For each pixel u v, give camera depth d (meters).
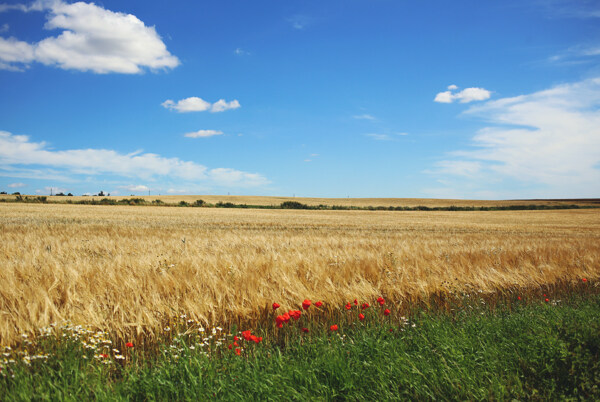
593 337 4.52
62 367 3.46
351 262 8.52
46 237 16.00
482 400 3.36
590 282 9.22
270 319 5.59
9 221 27.64
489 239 22.55
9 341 3.78
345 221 41.84
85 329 4.12
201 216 43.25
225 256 8.73
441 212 73.81
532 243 18.73
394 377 3.62
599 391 3.58
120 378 3.76
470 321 5.42
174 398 3.27
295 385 3.45
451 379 3.57
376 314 6.00
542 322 5.27
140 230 22.12
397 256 10.31
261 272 7.07
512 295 8.27
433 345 4.43
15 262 7.68
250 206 82.69
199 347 4.28
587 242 19.38
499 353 4.25
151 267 7.21
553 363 4.02
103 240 15.13
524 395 3.51
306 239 17.81
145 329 4.77
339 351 4.14
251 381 3.46
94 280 5.92
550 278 8.89
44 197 75.69
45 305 4.45
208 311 5.20
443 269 8.65
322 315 5.98
